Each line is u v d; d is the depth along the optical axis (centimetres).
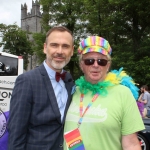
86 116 196
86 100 205
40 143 192
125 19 1507
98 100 200
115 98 197
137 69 1313
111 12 1596
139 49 1401
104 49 212
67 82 226
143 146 535
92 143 189
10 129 191
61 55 211
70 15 2177
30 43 3005
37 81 201
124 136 192
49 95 201
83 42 217
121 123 193
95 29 1645
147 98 802
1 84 605
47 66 216
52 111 197
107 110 192
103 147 188
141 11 1374
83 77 229
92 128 191
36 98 196
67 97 215
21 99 191
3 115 453
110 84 205
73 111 205
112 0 1415
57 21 2228
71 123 201
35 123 194
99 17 1636
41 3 2227
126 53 1395
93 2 1675
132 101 195
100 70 213
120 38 1630
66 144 196
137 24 1520
